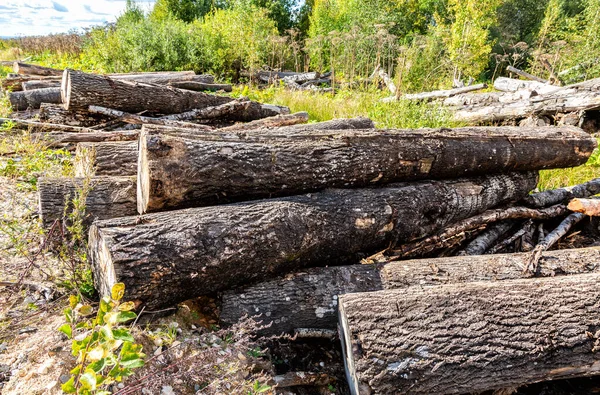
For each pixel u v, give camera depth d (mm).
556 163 4129
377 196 3105
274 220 2562
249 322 2336
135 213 3104
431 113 6246
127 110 5855
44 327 2164
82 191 2645
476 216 3609
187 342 2170
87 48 12828
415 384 1942
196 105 6559
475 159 3633
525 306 2164
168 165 2484
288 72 14719
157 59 11844
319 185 3080
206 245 2299
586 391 2436
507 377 2029
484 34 13992
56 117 5535
